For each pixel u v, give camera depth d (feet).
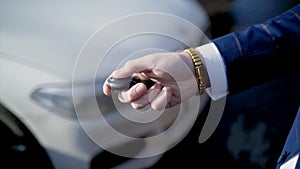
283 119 9.36
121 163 7.39
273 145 8.93
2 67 7.64
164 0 9.12
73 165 7.19
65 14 8.41
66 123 7.05
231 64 5.09
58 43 7.77
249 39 5.12
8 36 8.01
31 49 7.73
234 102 9.68
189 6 9.39
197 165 8.52
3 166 7.45
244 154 8.76
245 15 11.00
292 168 4.43
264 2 11.53
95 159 7.14
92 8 8.58
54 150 7.18
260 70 5.11
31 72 7.47
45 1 8.72
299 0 11.75
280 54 5.01
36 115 7.18
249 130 9.17
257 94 9.78
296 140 4.60
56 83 7.26
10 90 7.44
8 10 8.56
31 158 7.35
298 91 9.80
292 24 5.01
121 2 8.80
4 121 7.38
